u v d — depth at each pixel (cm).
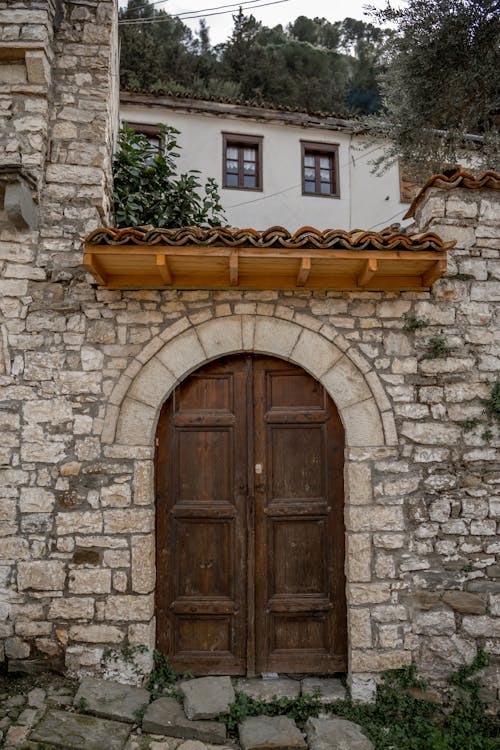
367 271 353
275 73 1759
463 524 375
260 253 339
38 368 373
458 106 569
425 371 386
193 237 332
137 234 330
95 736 304
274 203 928
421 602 368
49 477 367
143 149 533
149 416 375
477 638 366
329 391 384
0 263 379
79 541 363
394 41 573
